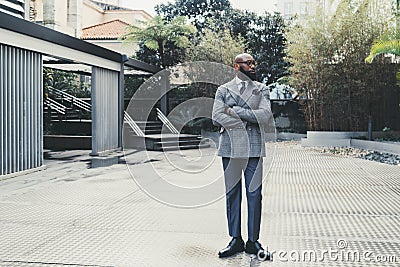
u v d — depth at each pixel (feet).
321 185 26.00
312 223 16.88
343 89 54.13
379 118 54.90
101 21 122.52
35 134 31.60
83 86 73.10
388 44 45.14
